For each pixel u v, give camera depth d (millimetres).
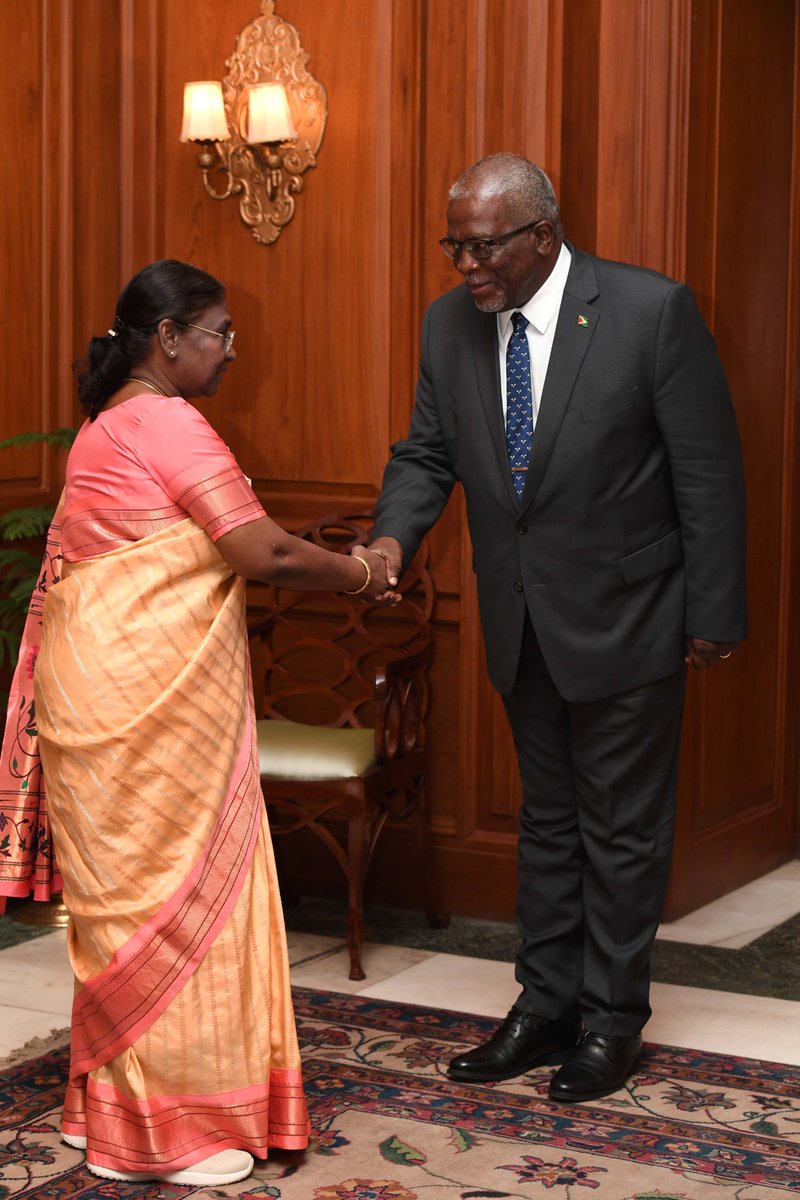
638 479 3178
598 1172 2863
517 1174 2854
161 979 2838
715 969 4121
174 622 2842
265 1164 2910
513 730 3432
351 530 4547
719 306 4527
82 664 2830
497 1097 3232
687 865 4598
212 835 2877
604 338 3133
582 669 3189
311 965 4141
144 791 2826
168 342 2914
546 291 3180
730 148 4531
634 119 4324
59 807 2895
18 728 3441
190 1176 2816
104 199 4996
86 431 2932
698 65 4312
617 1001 3295
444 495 3500
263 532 2846
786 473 5004
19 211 4863
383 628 4656
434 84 4523
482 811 4586
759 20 4676
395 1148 2973
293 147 4715
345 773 4008
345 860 4051
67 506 2932
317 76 4676
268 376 4836
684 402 3119
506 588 3285
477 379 3283
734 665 4816
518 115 4305
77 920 2906
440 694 4629
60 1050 3498
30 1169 2896
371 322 4672
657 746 3262
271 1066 2932
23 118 4848
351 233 4676
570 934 3420
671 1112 3148
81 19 4926
